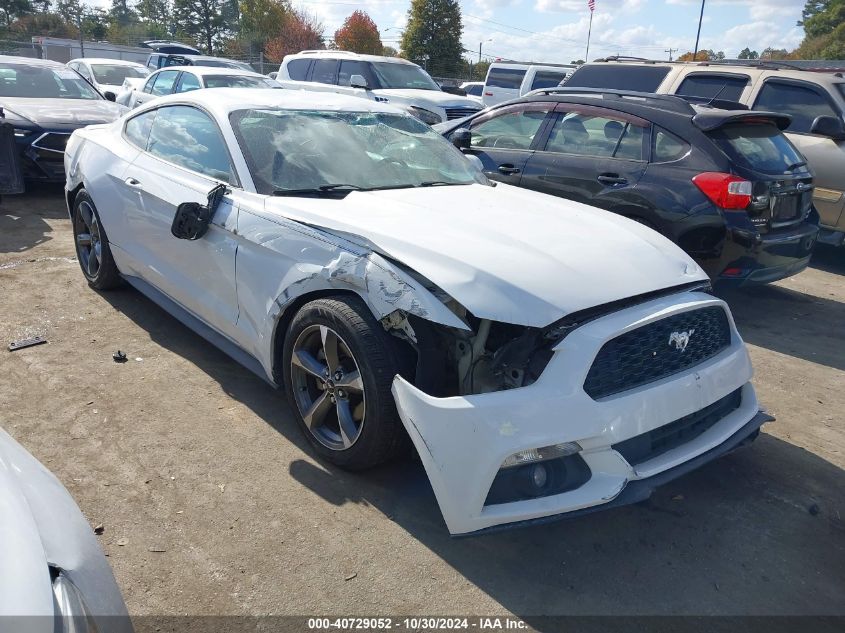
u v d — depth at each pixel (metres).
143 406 3.66
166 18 84.12
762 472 3.46
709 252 5.32
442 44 59.97
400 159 4.13
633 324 2.65
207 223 3.65
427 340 2.80
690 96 8.05
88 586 1.64
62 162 8.22
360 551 2.70
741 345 3.17
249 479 3.09
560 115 6.36
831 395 4.48
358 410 3.04
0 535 1.48
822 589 2.66
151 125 4.63
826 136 7.32
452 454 2.49
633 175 5.68
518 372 2.65
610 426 2.52
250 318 3.47
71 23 75.44
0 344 4.29
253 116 3.96
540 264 2.82
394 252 2.87
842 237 7.35
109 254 4.95
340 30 61.31
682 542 2.89
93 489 2.95
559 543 2.84
